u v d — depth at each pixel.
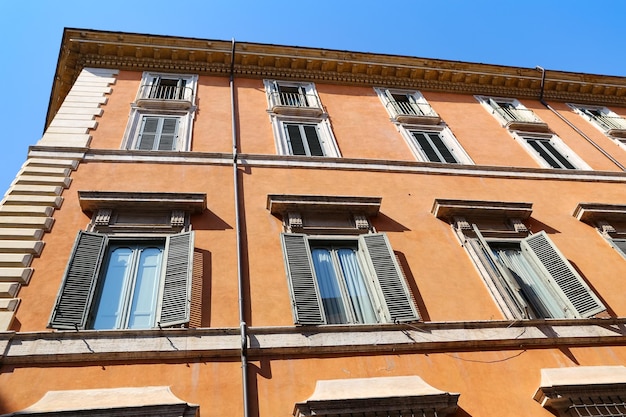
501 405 7.47
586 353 8.50
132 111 13.23
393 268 9.46
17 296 7.76
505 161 14.38
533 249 10.66
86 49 15.26
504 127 16.17
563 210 12.41
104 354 7.04
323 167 12.28
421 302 9.09
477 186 12.80
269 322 8.13
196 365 7.20
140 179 10.82
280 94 15.59
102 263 8.70
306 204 10.41
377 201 10.85
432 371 7.75
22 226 8.95
